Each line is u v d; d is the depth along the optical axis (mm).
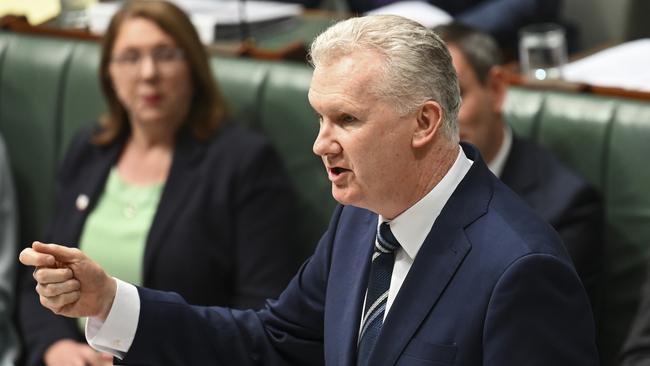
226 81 8742
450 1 12672
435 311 4566
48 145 9492
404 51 4398
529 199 7371
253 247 7938
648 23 12789
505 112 7977
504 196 4723
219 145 8133
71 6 10547
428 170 4609
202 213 7977
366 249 5004
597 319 7652
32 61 9547
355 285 4957
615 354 7664
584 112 7723
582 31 13750
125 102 8273
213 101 8305
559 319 4402
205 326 5234
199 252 7934
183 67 8156
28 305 8781
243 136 8180
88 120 9344
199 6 10789
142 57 8094
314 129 8422
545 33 9234
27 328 8641
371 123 4406
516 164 7508
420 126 4492
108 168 8492
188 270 7922
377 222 5031
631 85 8586
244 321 5359
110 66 8375
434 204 4664
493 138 7441
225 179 8016
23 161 9594
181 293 7953
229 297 8078
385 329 4637
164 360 5148
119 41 8148
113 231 8242
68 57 9477
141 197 8273
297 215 8484
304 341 5316
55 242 8484
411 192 4625
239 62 8828
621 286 7590
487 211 4637
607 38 13570
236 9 10664
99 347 5090
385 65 4379
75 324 8586
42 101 9508
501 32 12141
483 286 4469
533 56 9070
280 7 10852
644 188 7461
